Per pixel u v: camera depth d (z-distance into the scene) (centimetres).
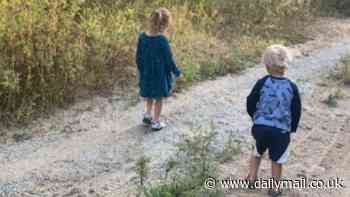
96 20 803
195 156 543
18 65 689
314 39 1114
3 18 709
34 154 596
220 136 637
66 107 700
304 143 623
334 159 588
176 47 872
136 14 912
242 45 966
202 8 1019
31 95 684
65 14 790
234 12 1108
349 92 799
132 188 529
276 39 1048
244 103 748
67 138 632
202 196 493
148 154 595
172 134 643
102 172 563
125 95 743
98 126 660
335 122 688
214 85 806
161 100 646
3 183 541
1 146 610
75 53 734
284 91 496
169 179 534
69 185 541
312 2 1372
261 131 496
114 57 790
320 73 878
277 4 1172
